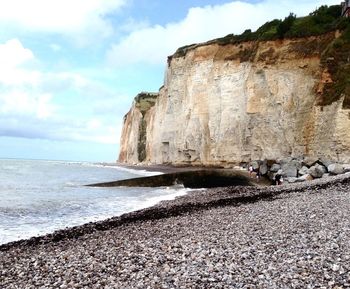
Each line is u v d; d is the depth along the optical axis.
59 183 52.12
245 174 53.94
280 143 60.03
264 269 10.61
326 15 64.62
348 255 11.45
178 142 84.88
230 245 13.65
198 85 79.88
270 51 64.44
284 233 15.02
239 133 67.31
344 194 25.12
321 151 51.69
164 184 48.38
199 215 22.16
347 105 48.91
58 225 22.00
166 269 11.20
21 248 15.91
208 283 9.82
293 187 34.47
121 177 63.69
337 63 54.66
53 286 10.42
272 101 62.16
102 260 12.74
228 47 74.69
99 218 24.47
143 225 20.05
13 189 42.44
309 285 9.30
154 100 138.38
